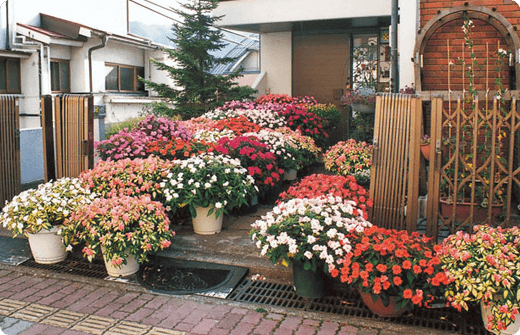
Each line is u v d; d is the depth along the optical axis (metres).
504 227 4.88
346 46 11.88
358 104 9.07
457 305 3.69
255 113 9.74
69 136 6.36
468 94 5.78
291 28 11.88
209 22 11.63
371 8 10.12
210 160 6.05
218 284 4.68
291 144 8.02
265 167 6.91
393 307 4.02
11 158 6.81
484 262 3.68
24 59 12.16
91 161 6.38
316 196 5.15
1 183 6.84
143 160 6.13
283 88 12.43
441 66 6.64
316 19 10.52
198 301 4.41
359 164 7.21
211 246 5.46
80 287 4.73
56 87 13.83
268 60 12.50
